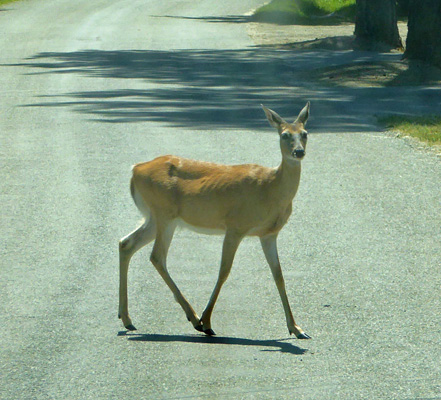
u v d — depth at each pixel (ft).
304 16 282.56
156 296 50.24
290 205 44.50
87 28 254.27
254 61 179.32
